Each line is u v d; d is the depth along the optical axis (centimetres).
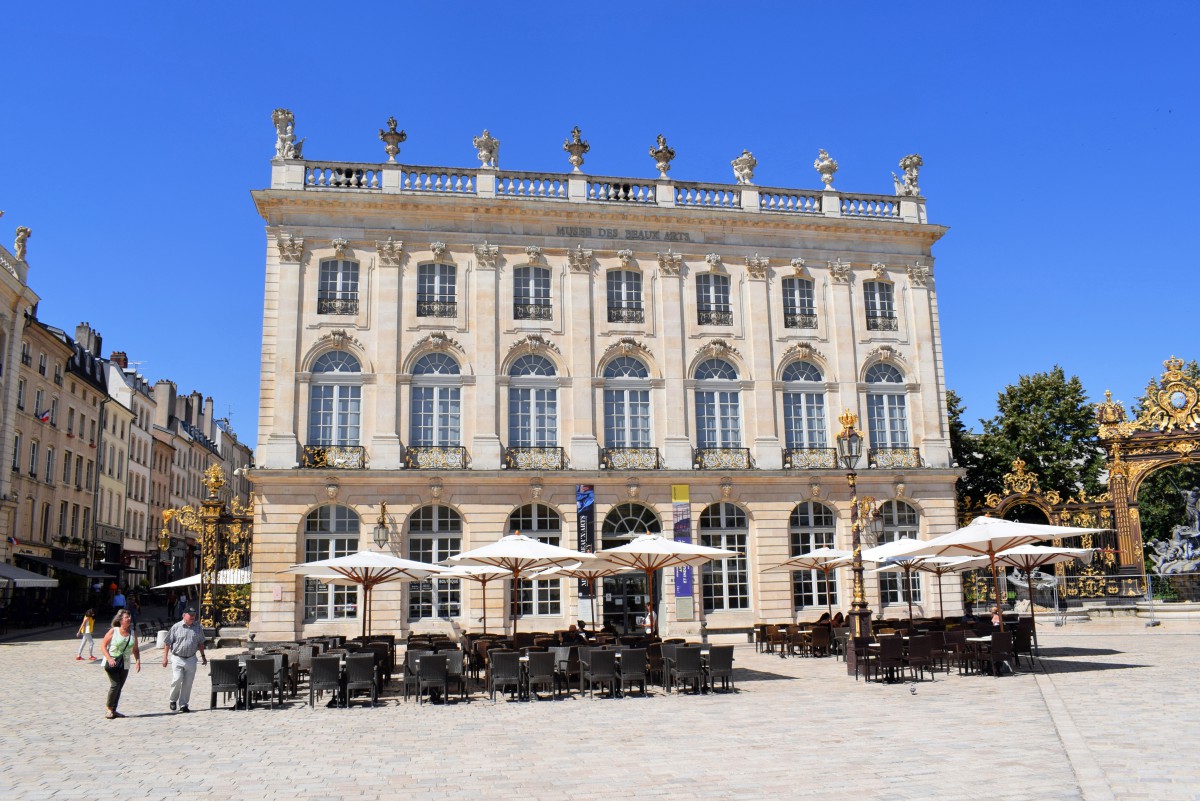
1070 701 1586
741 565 3366
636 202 3522
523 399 3341
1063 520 3506
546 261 3419
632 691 1906
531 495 3222
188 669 1697
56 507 5175
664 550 2066
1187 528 3497
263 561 3039
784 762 1127
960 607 3491
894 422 3619
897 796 943
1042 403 4784
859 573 2227
